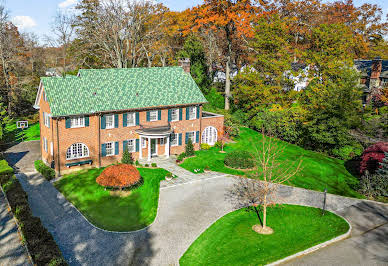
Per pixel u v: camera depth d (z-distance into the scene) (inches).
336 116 1391.5
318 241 767.7
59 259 637.9
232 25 1948.8
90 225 849.5
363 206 979.3
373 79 2064.5
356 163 1328.7
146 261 689.0
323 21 2787.9
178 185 1112.8
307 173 1229.7
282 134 1668.3
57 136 1138.7
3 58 2001.7
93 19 2139.5
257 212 927.7
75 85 1213.1
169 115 1386.6
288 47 1881.2
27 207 867.4
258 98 1871.3
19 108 2140.7
